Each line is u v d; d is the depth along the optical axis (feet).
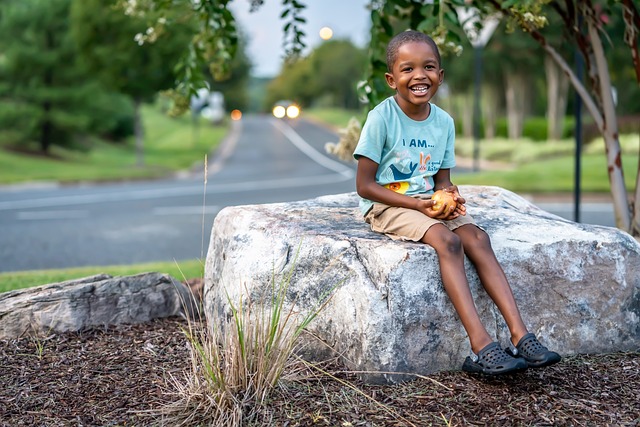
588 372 11.13
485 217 13.26
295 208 14.07
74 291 14.19
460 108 145.48
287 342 10.89
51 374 11.68
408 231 11.04
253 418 9.73
